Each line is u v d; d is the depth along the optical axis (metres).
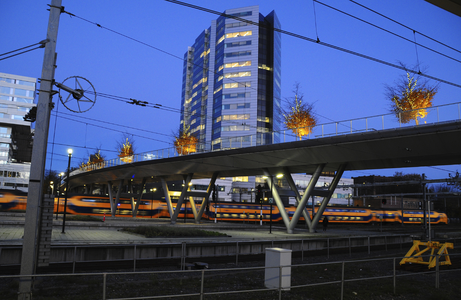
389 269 19.41
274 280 12.73
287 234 36.75
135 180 63.78
